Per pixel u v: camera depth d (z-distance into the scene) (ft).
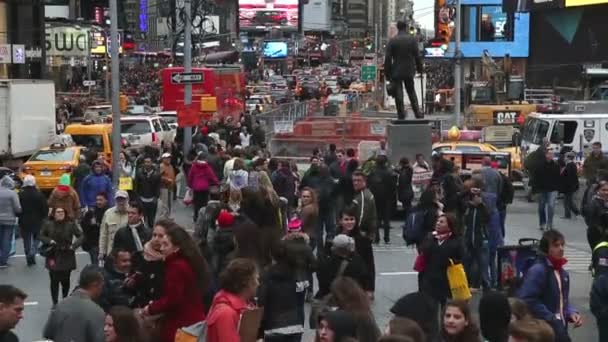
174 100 160.04
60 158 107.24
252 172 70.23
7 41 224.33
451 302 28.07
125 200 54.75
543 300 36.09
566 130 124.88
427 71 357.41
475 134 152.25
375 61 385.70
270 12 566.36
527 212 101.14
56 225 54.70
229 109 191.42
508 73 250.57
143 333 30.40
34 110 123.54
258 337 36.50
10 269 71.15
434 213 52.70
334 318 25.58
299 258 37.22
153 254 35.88
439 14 180.75
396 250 76.95
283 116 160.04
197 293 33.24
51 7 320.70
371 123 136.46
